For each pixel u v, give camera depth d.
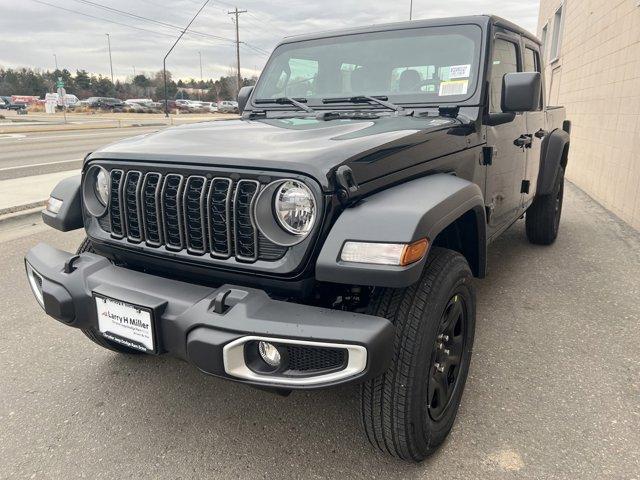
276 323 1.80
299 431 2.49
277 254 1.95
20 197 7.34
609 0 8.01
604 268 4.74
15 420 2.59
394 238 1.79
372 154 2.07
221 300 1.89
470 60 3.05
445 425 2.32
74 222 2.70
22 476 2.21
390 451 2.13
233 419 2.59
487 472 2.19
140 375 3.00
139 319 2.05
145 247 2.29
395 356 1.98
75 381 2.94
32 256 2.52
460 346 2.44
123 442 2.43
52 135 23.70
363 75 3.31
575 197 8.63
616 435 2.41
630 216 6.44
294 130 2.51
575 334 3.44
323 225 1.87
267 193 1.91
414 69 3.16
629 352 3.19
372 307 2.03
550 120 4.95
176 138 2.44
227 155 2.03
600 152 8.22
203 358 1.89
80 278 2.29
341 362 1.83
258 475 2.21
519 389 2.80
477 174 3.01
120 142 2.60
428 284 2.06
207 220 2.07
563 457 2.27
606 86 7.98
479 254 2.65
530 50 4.16
